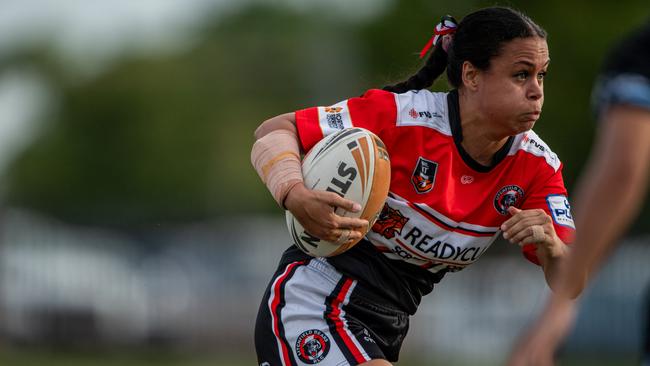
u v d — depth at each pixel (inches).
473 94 462.3
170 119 4092.0
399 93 491.8
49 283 1631.4
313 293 493.0
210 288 1733.5
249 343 1684.3
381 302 494.9
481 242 483.5
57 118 4173.2
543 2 2153.1
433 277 505.0
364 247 491.2
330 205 449.1
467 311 1614.2
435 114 471.8
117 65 4279.0
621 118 303.1
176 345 1669.5
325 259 497.0
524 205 482.9
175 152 4015.8
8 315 1609.3
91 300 1633.9
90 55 4409.5
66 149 4025.6
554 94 2144.4
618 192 295.7
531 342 307.4
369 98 481.7
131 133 4010.8
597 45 2116.1
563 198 481.1
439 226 474.0
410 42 2256.4
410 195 474.3
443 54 492.4
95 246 1939.0
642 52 314.7
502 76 451.5
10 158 4188.0
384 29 2284.7
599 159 303.0
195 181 4010.8
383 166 460.1
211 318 1700.3
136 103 4060.0
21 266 1628.9
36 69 4387.3
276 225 2992.1
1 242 1664.6
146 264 1744.6
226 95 4778.5
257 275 2074.3
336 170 457.7
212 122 4264.3
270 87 4965.6
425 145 470.3
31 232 1689.2
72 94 4131.4
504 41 448.1
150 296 1681.8
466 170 470.9
